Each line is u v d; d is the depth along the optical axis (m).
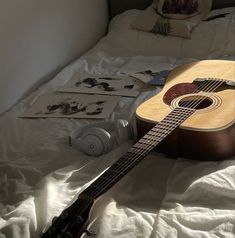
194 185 1.10
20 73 1.94
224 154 1.26
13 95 1.90
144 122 1.34
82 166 1.30
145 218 1.03
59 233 0.90
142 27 2.38
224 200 1.07
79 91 1.85
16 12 1.87
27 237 0.99
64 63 2.33
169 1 2.40
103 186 1.06
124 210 1.07
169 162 1.27
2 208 1.13
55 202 1.11
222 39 2.21
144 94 1.77
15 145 1.48
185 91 1.50
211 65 1.71
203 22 2.31
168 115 1.34
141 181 1.20
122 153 1.30
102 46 2.44
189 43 2.26
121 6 2.71
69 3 2.31
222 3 2.48
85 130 1.43
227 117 1.29
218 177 1.12
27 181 1.25
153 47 2.33
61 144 1.44
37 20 2.03
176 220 1.00
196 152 1.27
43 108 1.73
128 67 2.12
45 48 2.12
